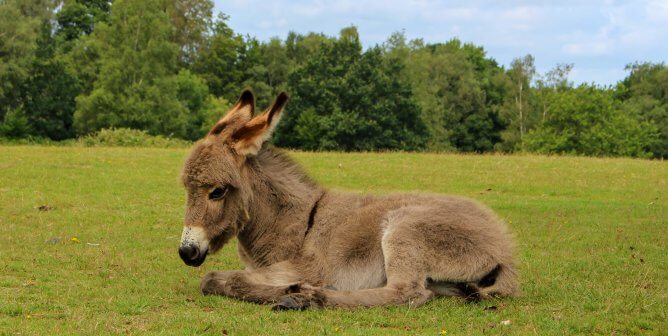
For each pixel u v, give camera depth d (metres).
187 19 92.31
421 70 77.94
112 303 6.45
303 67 62.34
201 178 6.59
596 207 14.94
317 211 7.27
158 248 9.83
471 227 6.95
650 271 8.63
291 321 5.95
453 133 76.62
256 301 6.59
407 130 61.47
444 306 6.56
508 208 14.80
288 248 7.11
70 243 9.91
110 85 60.75
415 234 6.79
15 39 63.72
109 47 61.66
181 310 6.32
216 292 6.87
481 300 6.79
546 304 6.80
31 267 8.13
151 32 61.88
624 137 63.97
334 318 6.05
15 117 60.44
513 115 78.38
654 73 87.62
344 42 63.03
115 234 10.79
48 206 13.11
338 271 7.02
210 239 6.68
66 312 6.09
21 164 19.12
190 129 66.56
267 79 83.50
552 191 17.91
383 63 63.47
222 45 81.06
